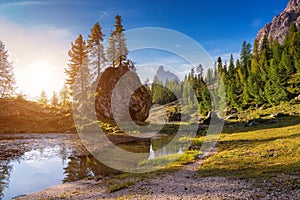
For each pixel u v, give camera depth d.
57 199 13.22
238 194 10.57
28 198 13.81
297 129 27.42
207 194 11.19
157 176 16.28
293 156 16.56
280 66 68.38
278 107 47.75
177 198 11.09
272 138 24.86
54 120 54.31
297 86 55.75
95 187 15.12
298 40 79.62
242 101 62.81
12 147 32.34
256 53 96.38
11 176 18.89
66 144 34.88
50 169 21.14
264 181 11.93
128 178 16.61
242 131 34.50
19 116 54.62
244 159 18.00
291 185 10.73
